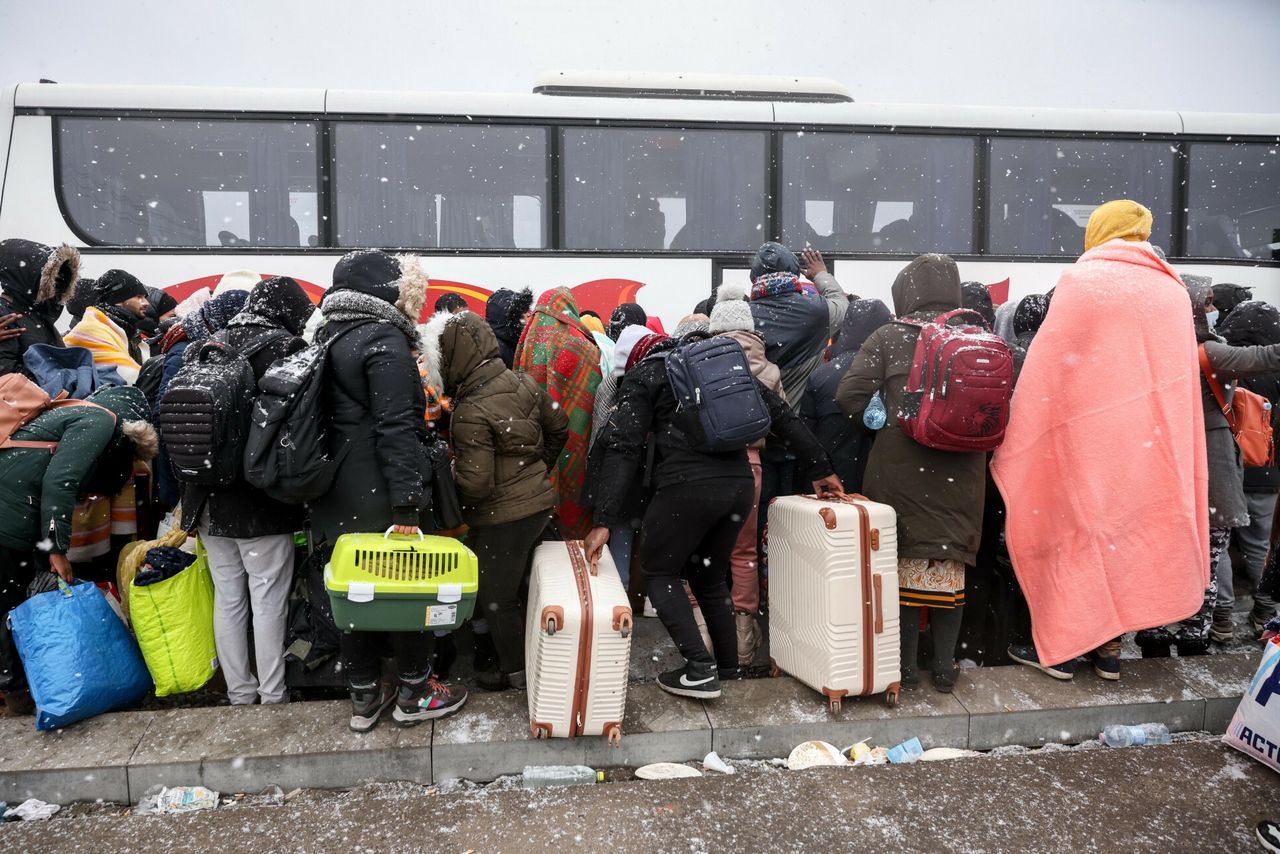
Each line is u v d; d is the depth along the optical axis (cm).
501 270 807
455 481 316
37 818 271
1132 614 332
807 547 327
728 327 366
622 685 296
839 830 257
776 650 351
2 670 325
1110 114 868
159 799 277
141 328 536
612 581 312
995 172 854
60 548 307
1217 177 874
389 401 283
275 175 791
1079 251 857
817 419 405
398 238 799
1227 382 377
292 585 353
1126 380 330
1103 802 274
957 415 313
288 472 279
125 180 779
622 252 819
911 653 346
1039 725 329
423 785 294
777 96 880
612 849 247
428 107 805
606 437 337
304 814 263
